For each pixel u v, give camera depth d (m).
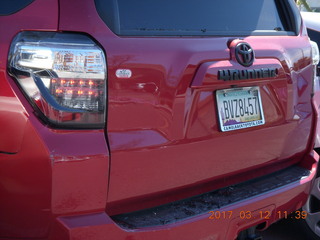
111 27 1.83
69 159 1.68
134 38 1.87
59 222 1.70
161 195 2.02
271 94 2.40
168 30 2.01
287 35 2.64
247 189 2.35
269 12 2.62
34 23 1.75
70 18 1.76
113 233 1.78
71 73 1.73
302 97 2.67
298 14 2.80
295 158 2.77
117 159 1.79
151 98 1.88
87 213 1.75
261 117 2.35
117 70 1.79
